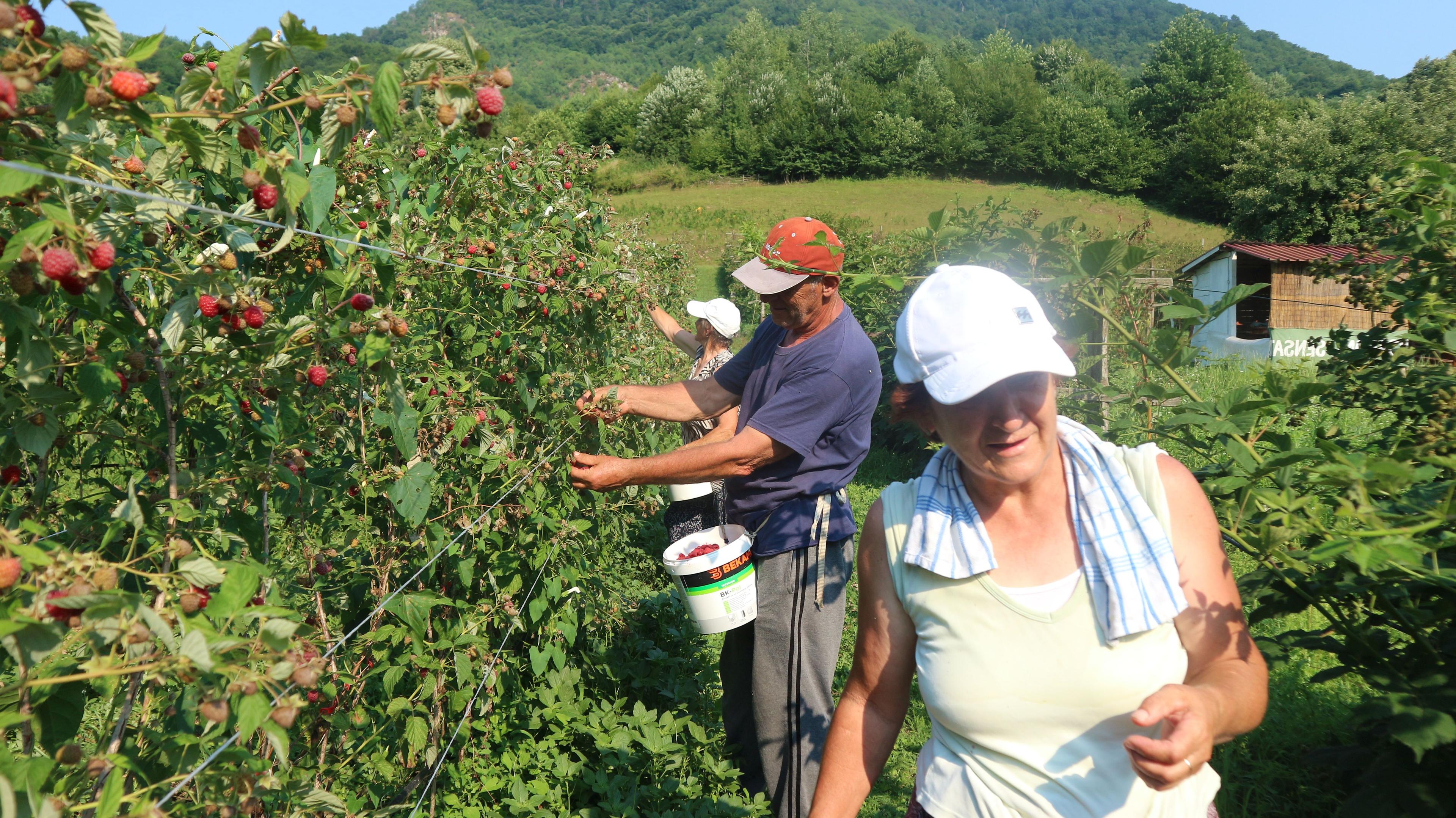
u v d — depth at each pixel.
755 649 3.12
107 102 1.08
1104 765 1.42
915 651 1.64
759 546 3.10
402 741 2.61
